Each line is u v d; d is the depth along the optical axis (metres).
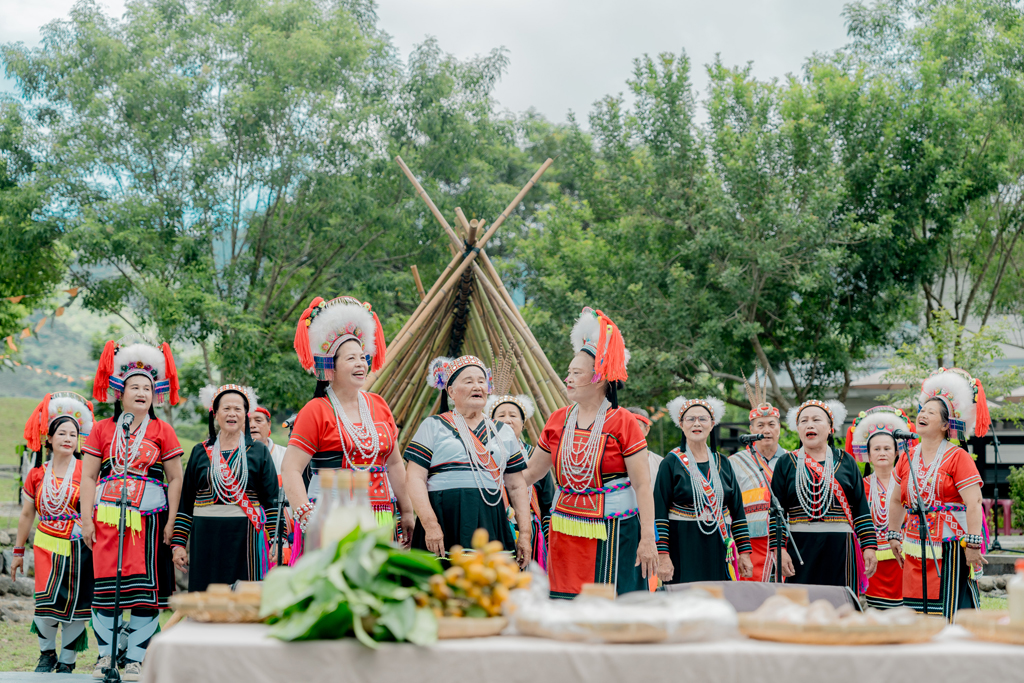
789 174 14.93
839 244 15.01
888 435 6.40
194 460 5.54
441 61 16.11
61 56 14.28
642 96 16.06
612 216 16.94
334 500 2.42
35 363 57.25
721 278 14.27
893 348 17.53
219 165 14.61
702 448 5.44
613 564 4.11
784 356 16.47
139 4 14.97
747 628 2.16
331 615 2.01
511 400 6.13
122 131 14.52
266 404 14.86
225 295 15.49
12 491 13.26
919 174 14.94
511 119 16.88
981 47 15.93
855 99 15.23
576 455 4.18
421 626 2.01
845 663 2.01
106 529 5.28
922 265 15.71
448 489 4.22
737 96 15.64
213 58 15.13
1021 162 16.17
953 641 2.20
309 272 16.78
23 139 14.24
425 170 16.28
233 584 5.40
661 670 1.99
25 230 13.77
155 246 14.13
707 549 5.27
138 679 5.14
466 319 8.41
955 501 5.20
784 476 5.62
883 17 16.89
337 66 15.30
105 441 5.38
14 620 8.12
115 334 15.72
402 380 8.04
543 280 15.84
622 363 4.14
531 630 2.13
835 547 5.46
